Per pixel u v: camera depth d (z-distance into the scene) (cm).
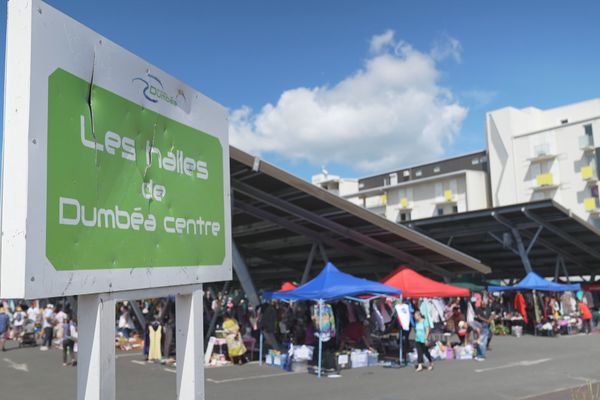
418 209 5684
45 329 1850
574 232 2300
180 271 332
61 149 245
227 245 394
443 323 1759
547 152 4719
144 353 1518
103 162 273
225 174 401
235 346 1375
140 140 305
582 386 992
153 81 322
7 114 233
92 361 263
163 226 320
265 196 1431
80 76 261
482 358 1422
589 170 4456
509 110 5069
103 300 269
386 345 1555
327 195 1368
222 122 404
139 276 293
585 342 1788
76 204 251
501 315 2248
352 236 1620
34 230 225
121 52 294
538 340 1877
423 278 1452
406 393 969
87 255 256
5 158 231
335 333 1311
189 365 342
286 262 2202
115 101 286
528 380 1074
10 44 238
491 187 5191
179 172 342
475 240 2539
